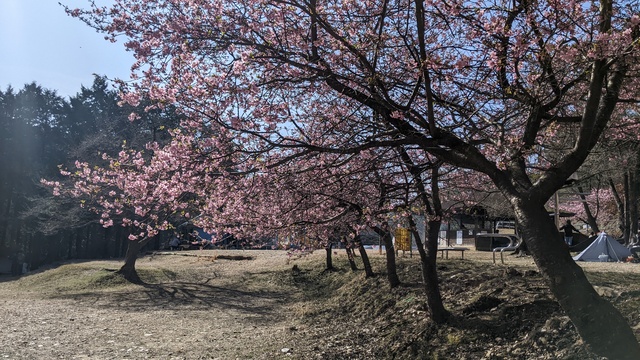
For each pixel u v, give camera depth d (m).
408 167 7.53
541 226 5.01
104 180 7.54
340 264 22.56
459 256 19.09
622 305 6.59
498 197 15.32
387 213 7.58
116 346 10.88
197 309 17.36
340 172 7.31
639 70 6.09
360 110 7.55
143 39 6.77
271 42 6.62
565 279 4.85
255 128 6.57
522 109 6.25
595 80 4.91
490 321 7.76
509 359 6.25
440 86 7.64
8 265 42.97
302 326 12.72
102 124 27.38
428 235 8.66
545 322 6.73
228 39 6.54
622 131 8.41
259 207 7.92
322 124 7.66
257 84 6.48
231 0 6.69
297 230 8.12
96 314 16.14
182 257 32.34
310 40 6.89
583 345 5.42
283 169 7.29
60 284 24.36
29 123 43.09
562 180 5.08
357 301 13.88
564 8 5.39
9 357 9.63
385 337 9.08
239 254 31.47
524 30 5.83
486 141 6.24
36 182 35.38
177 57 6.59
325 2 7.23
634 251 17.19
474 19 6.07
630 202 22.47
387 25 7.08
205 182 6.59
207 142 6.52
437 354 7.34
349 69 6.51
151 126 21.64
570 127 7.74
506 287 9.23
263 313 16.25
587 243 20.72
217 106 6.41
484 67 6.43
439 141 5.72
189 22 6.70
